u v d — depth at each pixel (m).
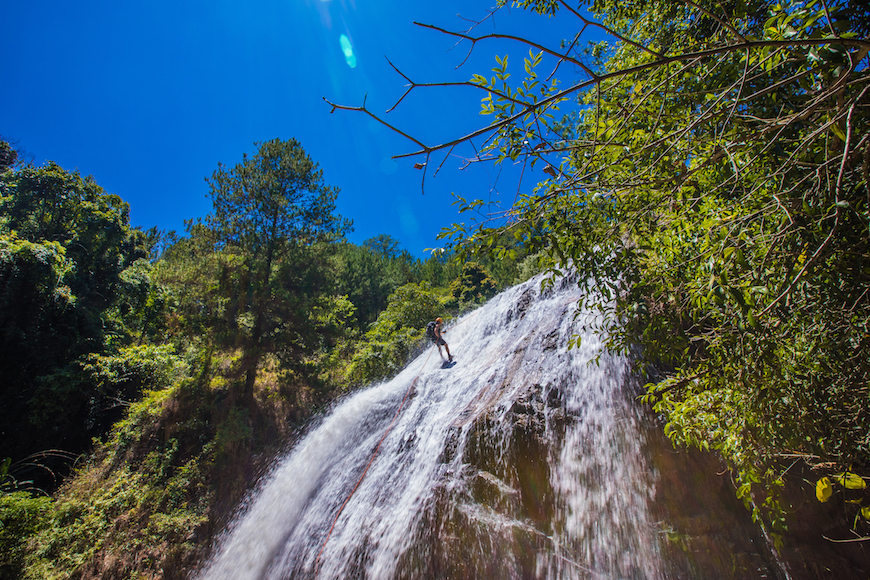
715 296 1.79
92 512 10.16
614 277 2.95
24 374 15.30
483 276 31.88
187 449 13.35
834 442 2.72
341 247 18.69
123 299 24.75
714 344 2.77
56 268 17.41
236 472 12.70
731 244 2.02
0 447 13.37
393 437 8.72
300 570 7.43
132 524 10.30
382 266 41.16
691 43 3.08
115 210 26.17
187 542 10.05
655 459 5.30
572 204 2.50
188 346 16.67
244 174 16.48
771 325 2.27
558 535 5.49
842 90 1.49
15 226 22.22
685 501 5.02
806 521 4.43
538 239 2.55
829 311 2.13
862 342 2.17
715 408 3.25
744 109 2.40
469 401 7.70
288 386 17.20
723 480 4.97
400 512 6.62
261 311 15.96
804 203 1.75
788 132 2.29
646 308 2.97
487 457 6.29
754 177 2.38
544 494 5.79
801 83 2.05
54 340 16.69
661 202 2.52
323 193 17.80
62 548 9.09
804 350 2.42
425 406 8.88
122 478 11.57
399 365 15.55
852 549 4.16
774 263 1.95
